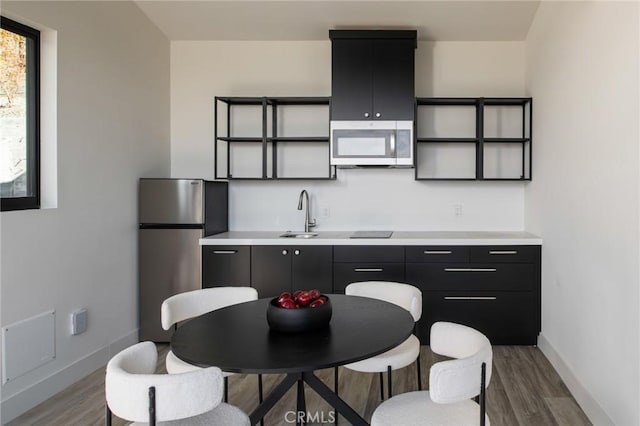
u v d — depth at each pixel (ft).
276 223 13.94
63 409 8.39
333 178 13.16
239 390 9.30
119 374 4.42
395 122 12.29
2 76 8.32
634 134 6.53
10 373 7.95
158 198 11.94
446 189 13.62
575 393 8.77
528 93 12.94
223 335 5.75
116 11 11.05
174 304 7.53
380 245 11.71
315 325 5.82
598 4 7.89
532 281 11.56
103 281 10.56
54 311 9.00
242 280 11.89
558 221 10.18
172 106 13.99
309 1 11.82
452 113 13.53
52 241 8.95
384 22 12.58
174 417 4.34
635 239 6.48
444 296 11.69
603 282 7.63
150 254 12.01
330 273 11.76
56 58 9.05
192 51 13.93
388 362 6.90
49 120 9.04
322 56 13.76
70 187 9.46
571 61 9.32
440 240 11.63
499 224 13.52
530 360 10.71
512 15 12.16
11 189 8.56
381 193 13.74
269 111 13.87
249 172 13.98
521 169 13.35
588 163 8.36
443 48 13.56
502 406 8.45
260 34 13.44
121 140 11.30
